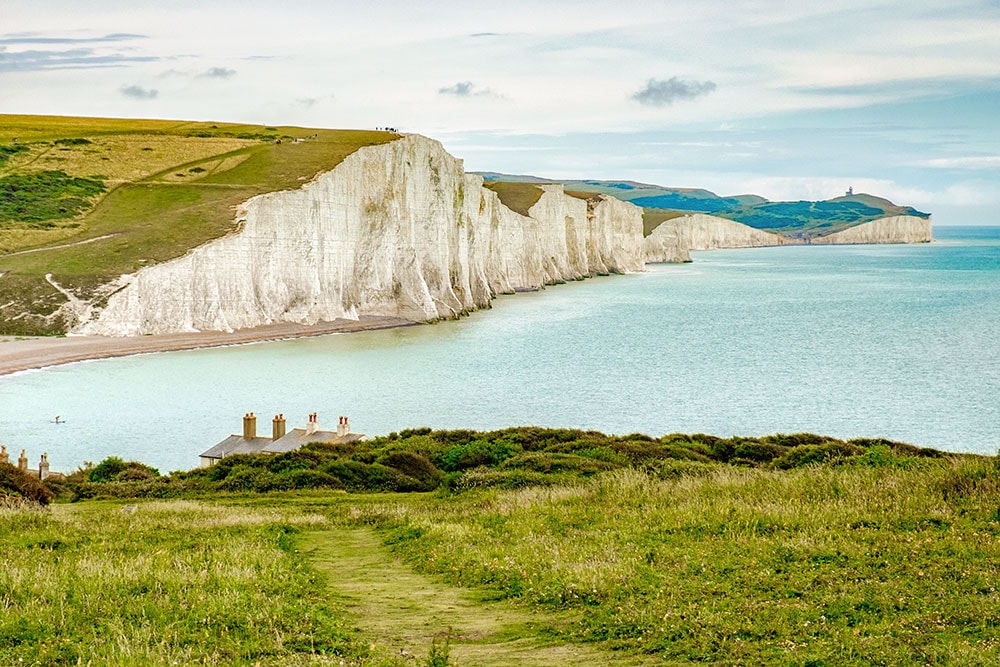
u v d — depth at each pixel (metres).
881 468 26.44
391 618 13.84
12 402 72.44
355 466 39.22
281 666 10.96
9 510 25.33
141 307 105.88
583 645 12.12
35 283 104.19
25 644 11.60
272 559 17.64
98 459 55.91
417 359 99.12
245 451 50.09
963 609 12.49
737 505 21.84
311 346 107.06
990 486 20.64
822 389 83.06
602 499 25.92
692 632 12.08
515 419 69.12
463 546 19.78
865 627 12.01
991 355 105.12
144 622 12.48
